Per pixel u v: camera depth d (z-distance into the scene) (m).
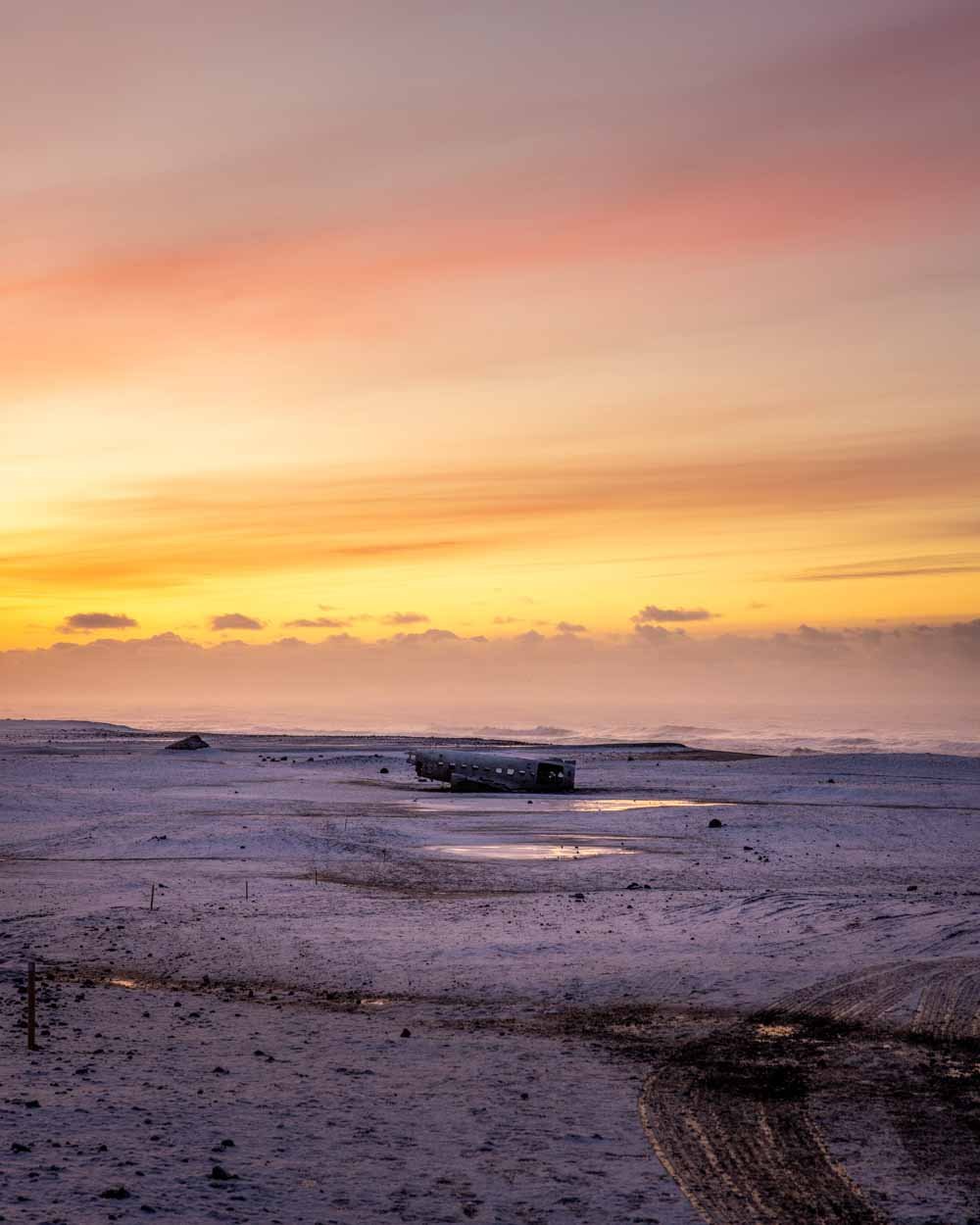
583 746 191.12
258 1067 20.00
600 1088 18.89
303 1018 24.28
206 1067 19.92
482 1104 17.84
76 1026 23.19
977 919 32.31
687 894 40.75
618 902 38.97
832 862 52.38
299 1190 13.84
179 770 112.56
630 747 184.38
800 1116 17.33
